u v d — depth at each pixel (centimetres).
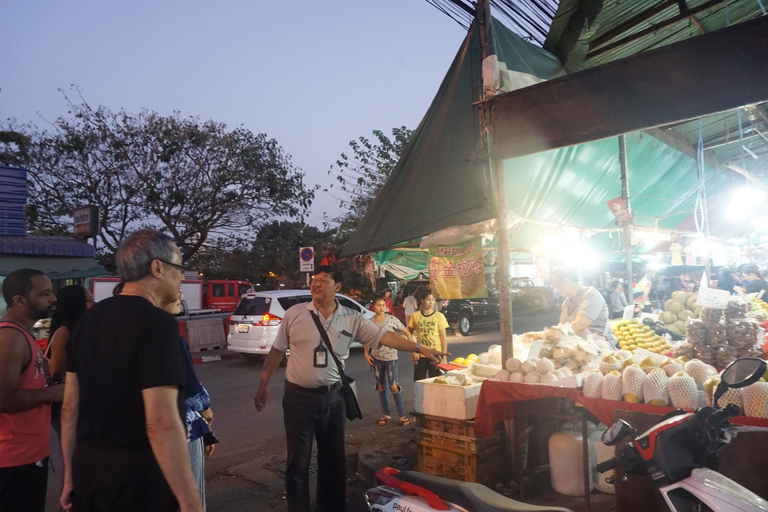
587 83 388
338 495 408
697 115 343
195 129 2417
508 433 454
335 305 415
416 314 735
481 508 238
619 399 365
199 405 295
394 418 735
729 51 330
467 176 496
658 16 556
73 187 2267
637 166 743
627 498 344
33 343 297
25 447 287
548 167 591
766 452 297
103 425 191
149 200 2294
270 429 709
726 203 1027
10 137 2181
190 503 184
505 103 432
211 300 2520
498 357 520
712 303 430
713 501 210
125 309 199
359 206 2445
